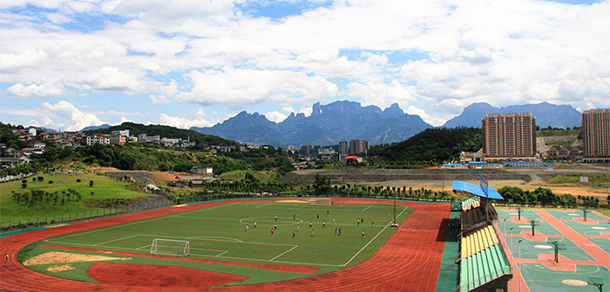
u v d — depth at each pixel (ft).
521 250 309.63
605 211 516.73
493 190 390.63
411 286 223.92
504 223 430.61
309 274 248.52
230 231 390.83
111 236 364.99
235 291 218.59
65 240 347.77
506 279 199.00
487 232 310.65
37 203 486.79
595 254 296.51
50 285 228.84
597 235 364.79
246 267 264.93
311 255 295.89
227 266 267.18
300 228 406.41
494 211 403.95
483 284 202.28
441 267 261.44
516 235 367.04
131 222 442.91
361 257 289.33
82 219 455.22
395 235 367.66
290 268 262.06
